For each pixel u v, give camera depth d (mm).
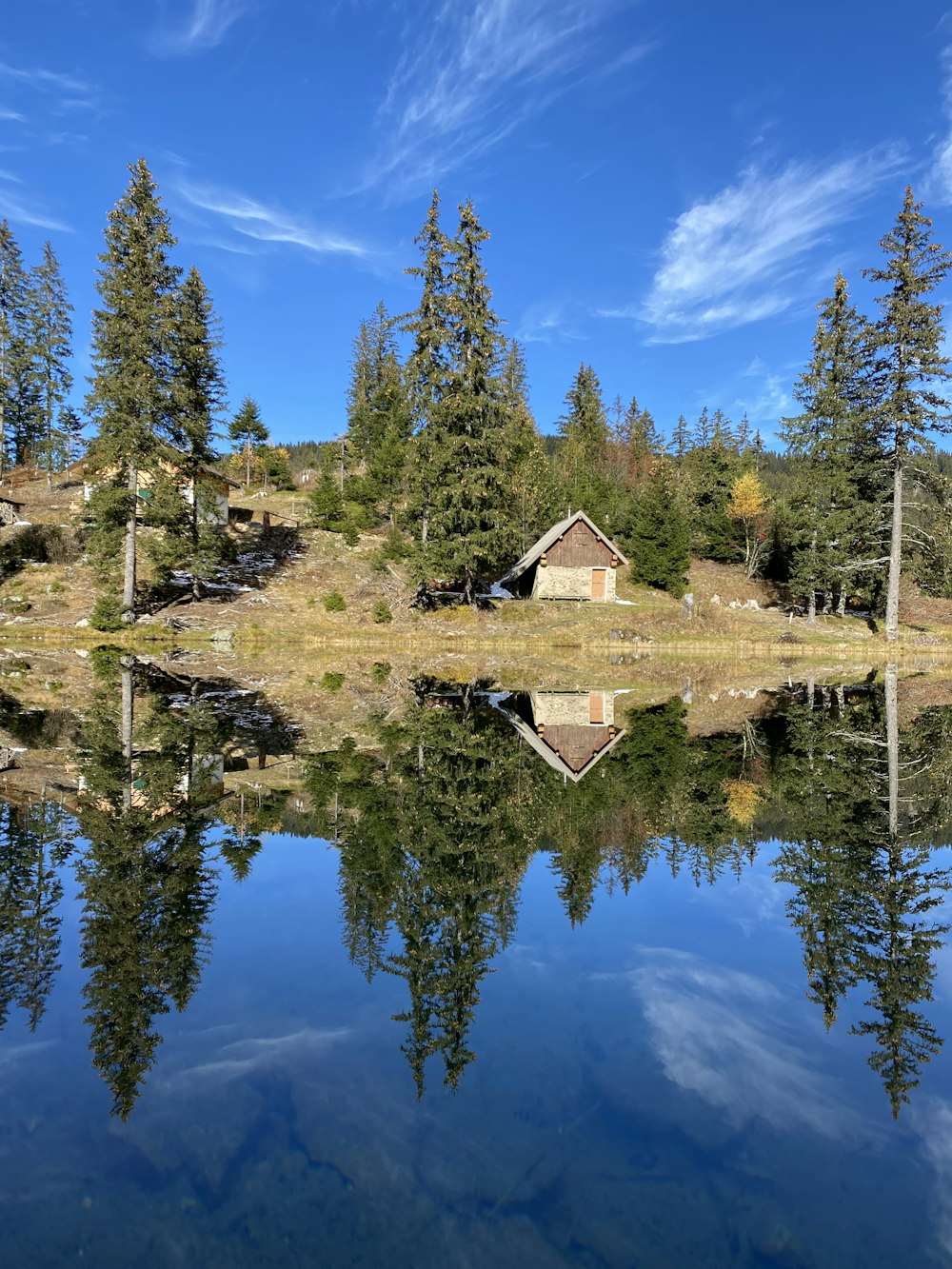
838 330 34969
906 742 14797
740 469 53969
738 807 10039
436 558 31547
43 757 11547
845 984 5078
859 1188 3109
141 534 33000
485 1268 2656
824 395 35000
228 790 10047
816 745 14234
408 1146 3338
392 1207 2963
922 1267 2672
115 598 28547
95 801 9344
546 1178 3168
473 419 31484
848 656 31969
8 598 29734
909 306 30156
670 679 24984
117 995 4727
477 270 31375
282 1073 3908
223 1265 2654
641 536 40438
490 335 31156
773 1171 3221
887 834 8945
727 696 21297
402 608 33062
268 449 64375
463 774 11445
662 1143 3375
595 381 67375
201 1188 3070
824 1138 3443
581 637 32031
